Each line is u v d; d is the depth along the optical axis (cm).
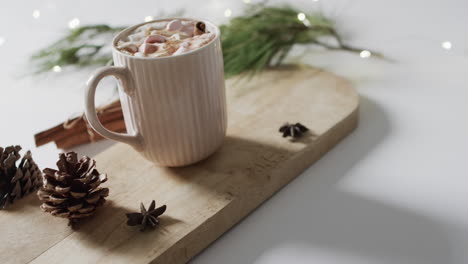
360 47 83
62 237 57
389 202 60
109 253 55
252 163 63
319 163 65
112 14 99
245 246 58
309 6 94
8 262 55
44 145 71
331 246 56
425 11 90
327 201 61
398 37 84
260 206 61
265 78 76
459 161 63
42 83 82
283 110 70
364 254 56
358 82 76
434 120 69
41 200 58
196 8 99
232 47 78
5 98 79
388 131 68
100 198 59
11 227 59
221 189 60
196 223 57
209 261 57
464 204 59
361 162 65
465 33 83
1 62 87
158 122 60
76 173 58
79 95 78
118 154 66
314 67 78
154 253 55
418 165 63
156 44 59
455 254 55
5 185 61
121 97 60
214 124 62
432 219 58
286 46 79
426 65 78
